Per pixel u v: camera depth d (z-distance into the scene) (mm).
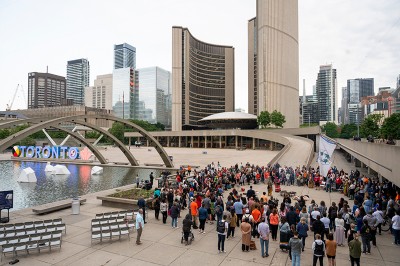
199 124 156250
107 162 53969
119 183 34312
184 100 174500
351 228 12016
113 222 13828
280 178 28500
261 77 134875
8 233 12555
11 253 11789
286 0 144000
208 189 19531
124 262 11016
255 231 13875
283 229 11852
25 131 31344
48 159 59312
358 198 17641
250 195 17703
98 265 10758
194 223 15078
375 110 179000
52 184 33656
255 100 185000
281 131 96375
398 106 116000
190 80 182500
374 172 35750
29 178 35094
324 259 11391
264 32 132500
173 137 134250
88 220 16500
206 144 116812
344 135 106875
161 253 11875
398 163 19359
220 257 11516
